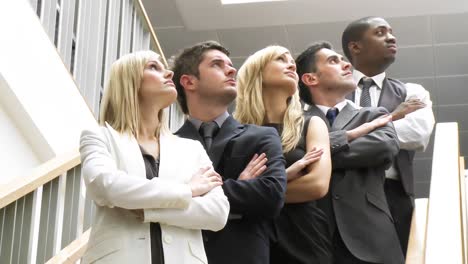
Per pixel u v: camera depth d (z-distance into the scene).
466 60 9.45
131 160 2.71
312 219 3.30
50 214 3.79
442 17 8.78
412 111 4.14
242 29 9.03
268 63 3.64
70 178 4.02
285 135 3.45
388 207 3.72
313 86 3.91
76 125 5.30
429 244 2.65
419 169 10.87
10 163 4.80
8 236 3.47
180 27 9.07
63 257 3.61
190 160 2.81
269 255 3.20
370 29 4.66
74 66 5.43
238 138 3.22
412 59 9.51
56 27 5.72
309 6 8.59
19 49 4.93
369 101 4.46
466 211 4.05
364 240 3.30
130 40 6.23
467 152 10.77
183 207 2.59
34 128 4.93
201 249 2.64
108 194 2.54
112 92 2.91
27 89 4.92
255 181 3.01
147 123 2.91
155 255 2.55
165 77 2.97
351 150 3.46
